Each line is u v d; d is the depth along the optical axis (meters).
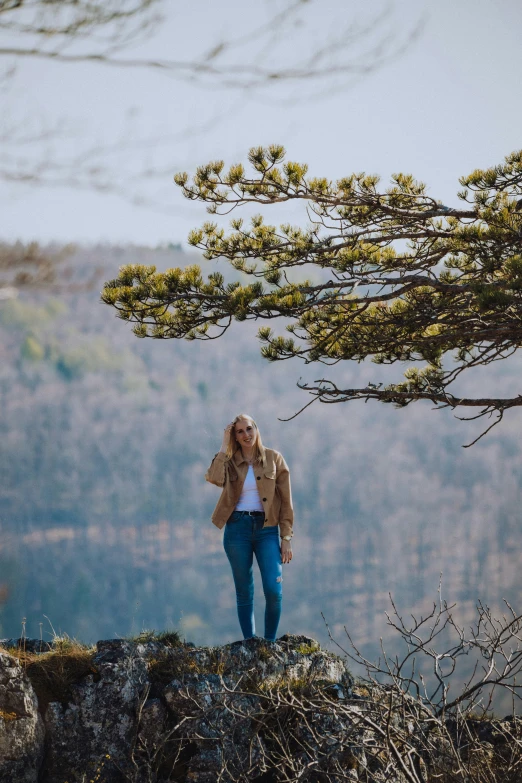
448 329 8.27
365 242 8.22
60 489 134.38
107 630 105.12
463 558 113.44
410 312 8.12
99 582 113.12
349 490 133.50
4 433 140.88
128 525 129.75
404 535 121.62
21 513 126.94
